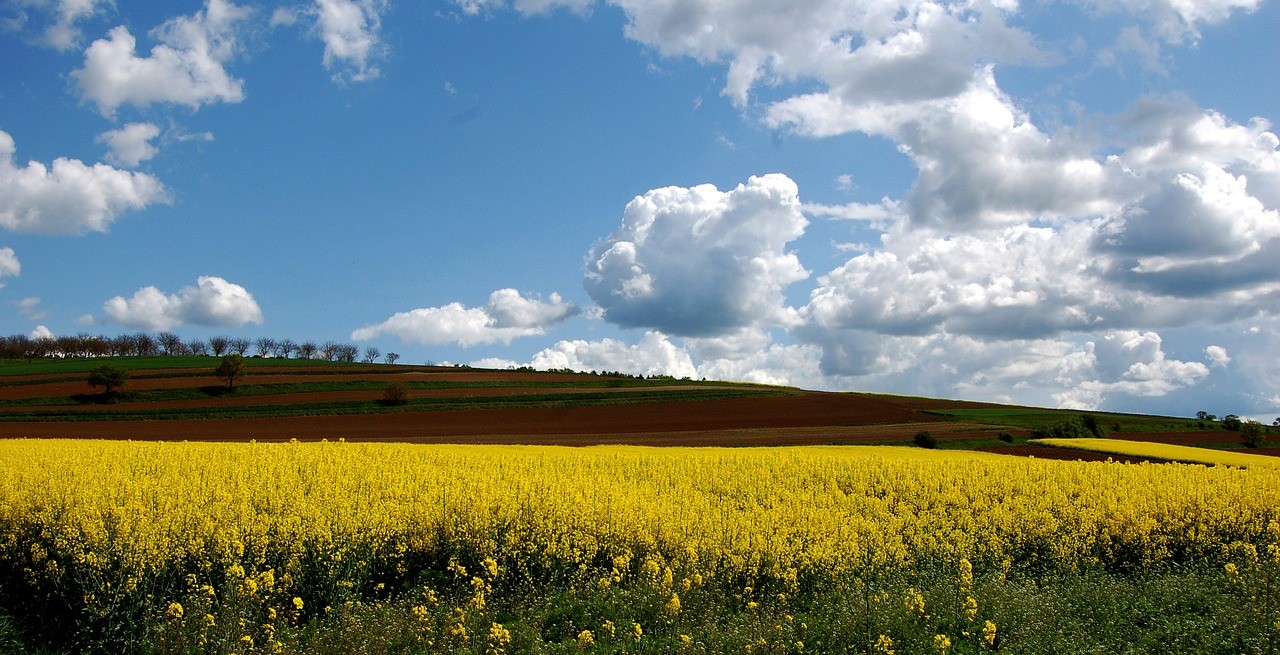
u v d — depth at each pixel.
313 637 9.09
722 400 70.94
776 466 21.92
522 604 10.37
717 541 12.46
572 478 17.70
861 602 9.95
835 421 61.72
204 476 16.47
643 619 9.94
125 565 10.02
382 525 12.12
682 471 20.80
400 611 9.47
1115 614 10.09
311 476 16.92
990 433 54.44
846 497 17.44
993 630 8.86
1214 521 16.05
